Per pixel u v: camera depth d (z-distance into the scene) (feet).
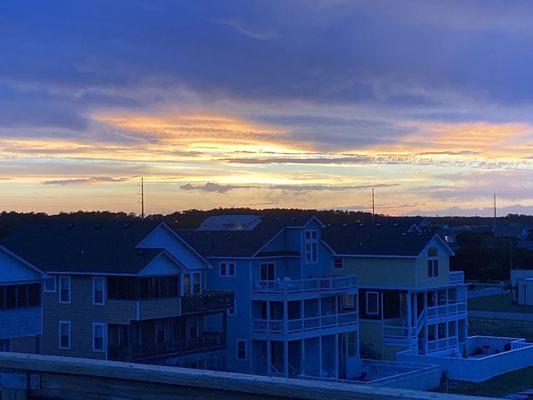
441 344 161.89
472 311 237.25
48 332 126.41
